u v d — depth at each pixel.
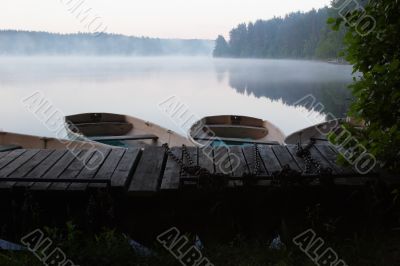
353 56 2.77
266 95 28.73
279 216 3.15
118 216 3.04
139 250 2.87
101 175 3.10
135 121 9.72
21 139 7.57
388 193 3.08
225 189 3.06
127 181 3.05
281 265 2.65
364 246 2.89
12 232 3.09
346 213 3.19
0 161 3.41
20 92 29.06
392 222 3.15
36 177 3.03
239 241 3.08
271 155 3.62
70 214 3.04
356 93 2.75
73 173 3.14
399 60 2.54
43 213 3.03
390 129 2.51
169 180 3.09
